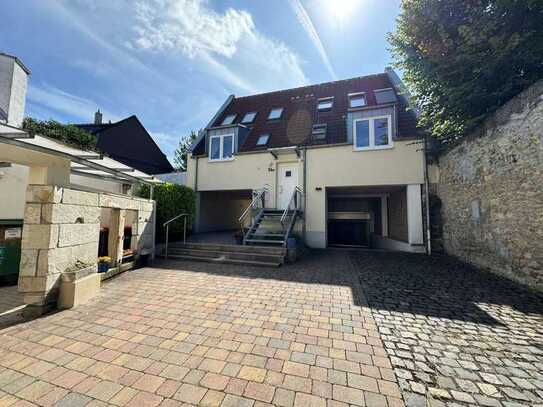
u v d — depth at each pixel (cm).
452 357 250
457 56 617
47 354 250
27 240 352
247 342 276
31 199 359
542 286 448
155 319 334
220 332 298
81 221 425
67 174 430
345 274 577
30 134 347
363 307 379
